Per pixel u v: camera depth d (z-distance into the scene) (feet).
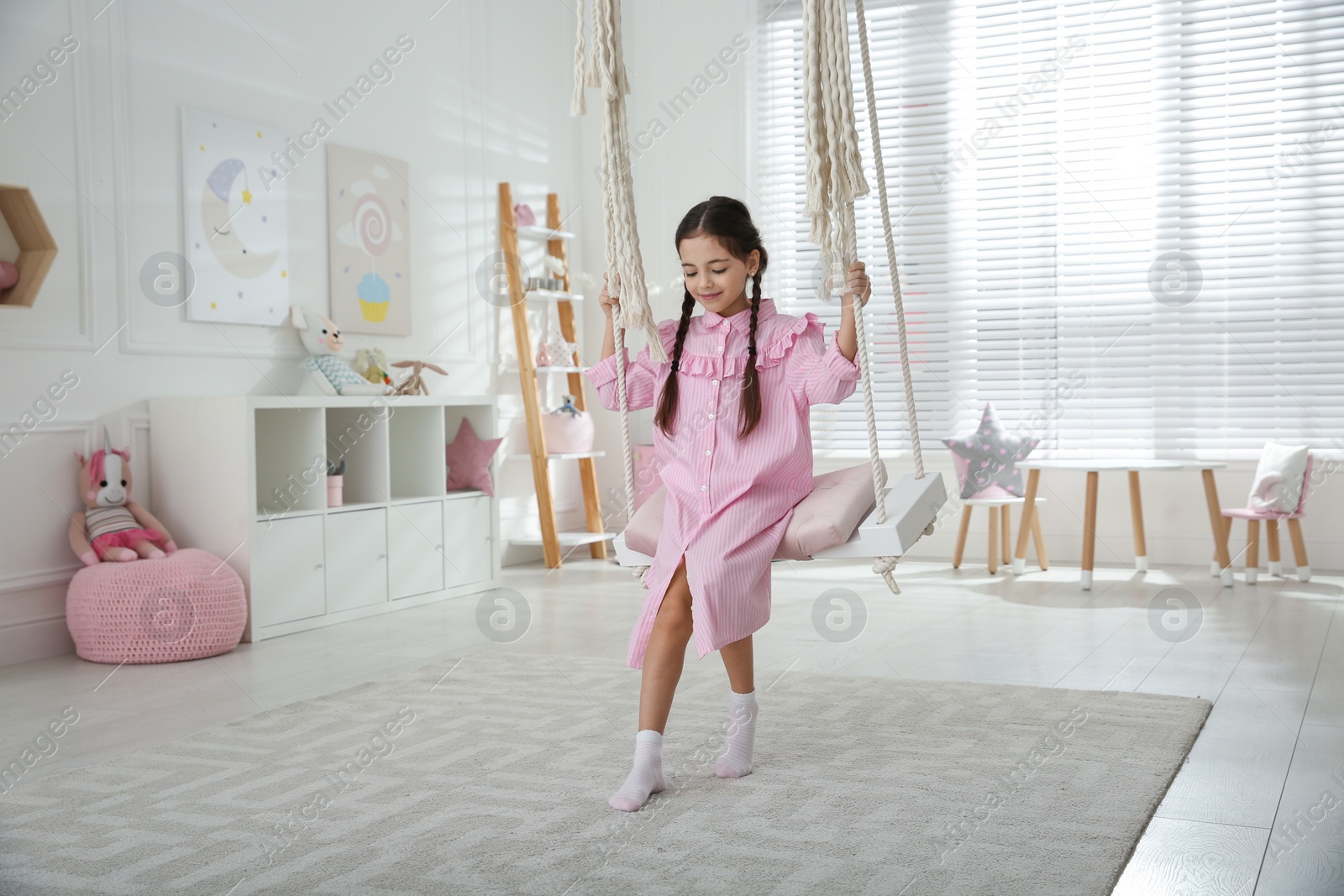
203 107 12.17
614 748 7.17
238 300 12.55
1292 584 13.94
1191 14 16.01
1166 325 16.19
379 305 14.58
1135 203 16.35
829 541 6.34
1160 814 5.93
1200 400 16.01
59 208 10.68
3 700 8.91
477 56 16.46
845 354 6.41
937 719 7.82
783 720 7.84
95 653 10.30
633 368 7.00
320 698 8.73
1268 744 7.20
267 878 5.14
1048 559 16.61
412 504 13.44
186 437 11.44
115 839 5.68
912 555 17.28
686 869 5.16
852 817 5.83
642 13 18.74
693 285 6.67
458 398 14.32
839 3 6.02
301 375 13.46
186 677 9.66
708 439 6.60
